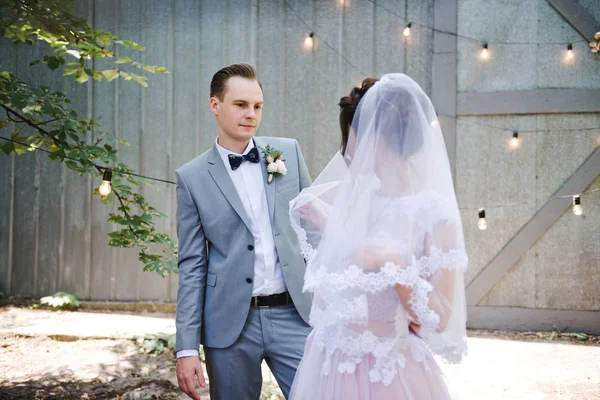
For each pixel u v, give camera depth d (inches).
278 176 97.2
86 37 136.4
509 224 210.1
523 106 206.2
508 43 208.1
